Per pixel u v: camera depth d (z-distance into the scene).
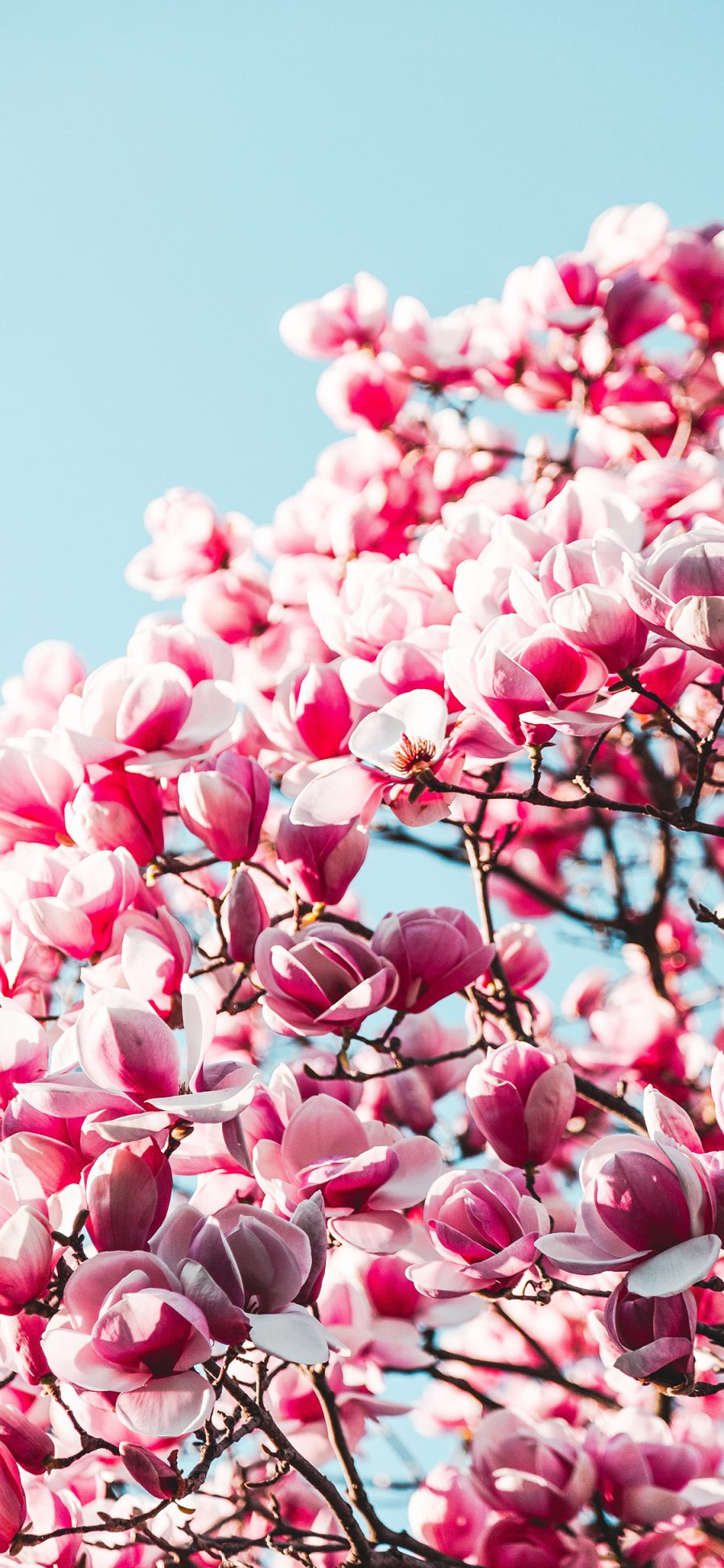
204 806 2.15
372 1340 2.22
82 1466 2.29
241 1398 2.03
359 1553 2.08
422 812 2.11
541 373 3.06
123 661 2.14
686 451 3.05
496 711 1.99
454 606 2.16
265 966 2.06
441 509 2.96
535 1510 2.11
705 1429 2.54
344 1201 2.01
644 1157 1.87
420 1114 2.46
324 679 2.21
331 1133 2.02
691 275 2.90
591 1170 1.95
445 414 3.10
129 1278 1.86
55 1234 1.96
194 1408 1.85
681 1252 1.85
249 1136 2.07
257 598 2.72
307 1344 1.88
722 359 2.97
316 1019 2.05
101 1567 2.29
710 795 2.83
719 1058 1.93
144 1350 1.86
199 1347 1.86
